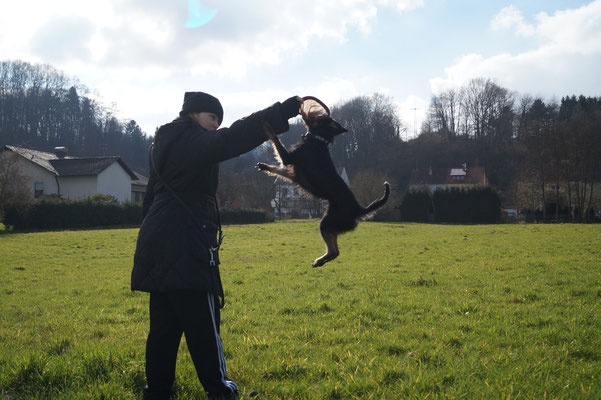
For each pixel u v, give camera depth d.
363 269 12.72
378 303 7.84
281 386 3.92
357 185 53.78
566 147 48.50
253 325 6.54
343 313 7.14
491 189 50.62
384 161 81.19
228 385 3.46
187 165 3.29
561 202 50.97
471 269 11.86
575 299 7.66
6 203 31.48
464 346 5.11
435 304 7.59
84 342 5.31
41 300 9.07
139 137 97.69
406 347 5.15
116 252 18.67
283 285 10.23
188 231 3.28
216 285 3.40
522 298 7.80
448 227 36.84
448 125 87.75
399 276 11.06
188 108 3.65
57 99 82.50
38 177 43.72
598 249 15.73
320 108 5.07
